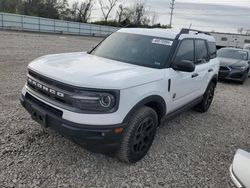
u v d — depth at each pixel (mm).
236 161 1907
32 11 55906
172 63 4043
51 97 3164
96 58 4129
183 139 4559
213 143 4543
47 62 3592
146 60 4055
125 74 3273
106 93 2936
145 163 3629
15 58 11156
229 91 9273
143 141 3607
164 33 4520
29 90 3508
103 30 48906
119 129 3031
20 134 4023
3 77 7480
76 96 2914
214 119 5867
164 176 3379
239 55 11961
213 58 6160
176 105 4371
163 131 4820
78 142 3021
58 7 60281
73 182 3061
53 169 3258
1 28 31828
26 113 4855
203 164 3783
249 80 12383
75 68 3324
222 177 3506
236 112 6617
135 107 3209
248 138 4949
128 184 3137
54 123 3070
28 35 26688
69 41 25438
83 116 2898
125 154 3352
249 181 1737
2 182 2932
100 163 3488
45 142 3854
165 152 4000
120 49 4410
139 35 4609
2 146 3643
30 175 3100
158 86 3605
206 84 5723
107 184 3096
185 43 4531
